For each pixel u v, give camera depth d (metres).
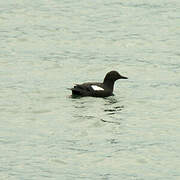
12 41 52.47
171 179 30.27
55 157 32.19
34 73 44.84
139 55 49.19
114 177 30.44
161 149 33.03
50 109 37.78
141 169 31.16
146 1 63.75
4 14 59.47
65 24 56.88
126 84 42.81
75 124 35.81
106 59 48.25
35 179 30.23
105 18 58.56
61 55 49.09
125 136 34.47
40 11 60.34
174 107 38.41
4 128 35.25
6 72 44.97
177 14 59.62
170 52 49.78
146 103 39.06
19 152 32.66
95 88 39.78
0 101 39.06
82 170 31.03
